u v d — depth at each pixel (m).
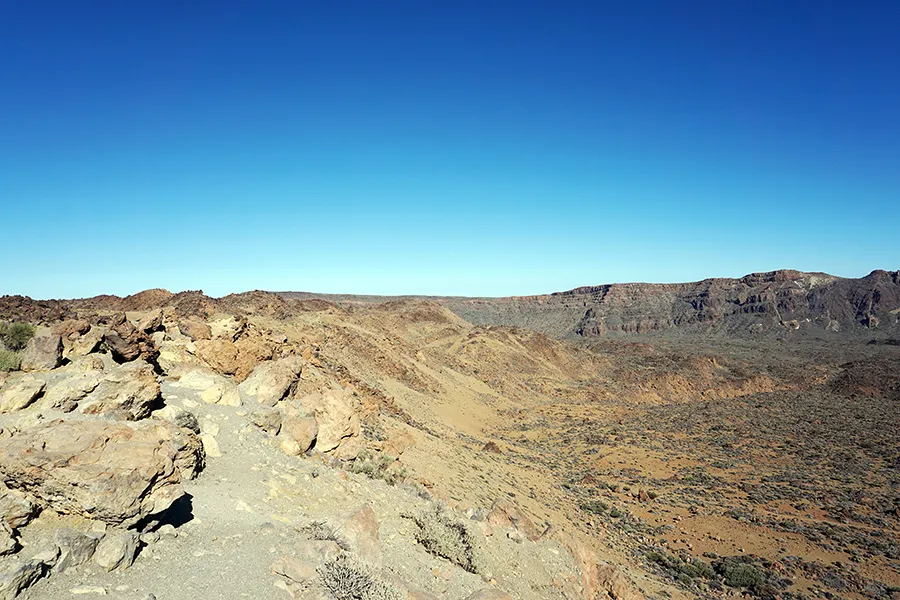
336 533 13.13
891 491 48.50
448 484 28.86
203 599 9.32
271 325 55.94
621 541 33.66
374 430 31.42
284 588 10.33
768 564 32.38
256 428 19.11
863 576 31.36
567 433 69.75
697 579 29.47
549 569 18.92
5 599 7.74
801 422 81.56
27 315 31.94
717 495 46.59
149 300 56.44
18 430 12.24
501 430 67.69
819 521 40.91
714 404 100.56
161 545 10.48
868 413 88.94
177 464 13.55
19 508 9.38
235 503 13.42
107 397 14.28
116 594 8.70
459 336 123.56
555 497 40.22
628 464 56.38
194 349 24.72
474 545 17.27
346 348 65.62
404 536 15.77
